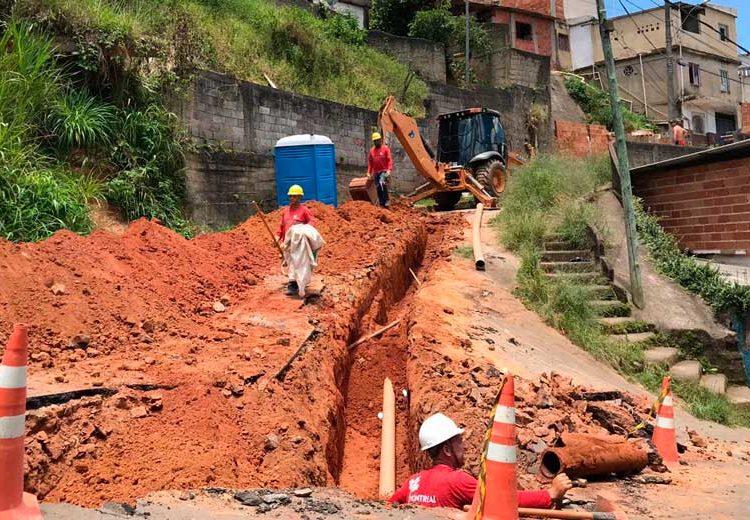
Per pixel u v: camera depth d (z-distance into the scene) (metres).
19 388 3.46
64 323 7.01
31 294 7.21
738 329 12.27
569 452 5.97
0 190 10.17
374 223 14.48
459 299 11.53
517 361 9.19
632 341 11.51
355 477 6.97
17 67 11.55
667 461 7.10
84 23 13.12
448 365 8.12
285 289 9.89
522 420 6.93
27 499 3.55
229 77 16.27
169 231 10.45
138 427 5.27
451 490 4.52
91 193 11.98
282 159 15.83
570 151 29.08
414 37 30.34
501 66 30.97
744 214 14.09
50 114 12.16
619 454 6.23
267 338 7.82
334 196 16.08
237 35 20.80
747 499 5.73
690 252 15.06
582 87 36.25
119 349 6.95
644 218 14.94
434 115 25.52
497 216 16.80
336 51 24.12
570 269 13.38
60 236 8.59
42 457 4.49
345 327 9.14
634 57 40.38
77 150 12.59
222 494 4.45
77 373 5.99
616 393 8.48
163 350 6.99
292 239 9.51
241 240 12.01
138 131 13.60
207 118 15.62
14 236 9.97
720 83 41.81
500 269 13.40
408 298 12.84
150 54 14.39
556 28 40.28
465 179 19.00
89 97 13.14
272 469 5.25
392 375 9.34
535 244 14.33
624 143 12.70
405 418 8.23
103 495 4.38
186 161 14.51
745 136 37.41
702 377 11.32
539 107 30.05
